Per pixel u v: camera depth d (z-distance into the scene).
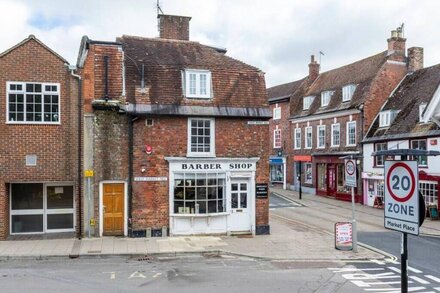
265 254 15.29
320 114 36.12
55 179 17.52
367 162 30.69
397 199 6.25
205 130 18.66
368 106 31.34
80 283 11.57
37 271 12.86
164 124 18.11
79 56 20.03
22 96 17.28
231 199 18.78
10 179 17.11
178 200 18.20
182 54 20.41
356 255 15.38
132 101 17.73
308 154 38.00
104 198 17.67
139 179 17.78
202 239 17.62
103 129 17.55
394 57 32.34
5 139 17.09
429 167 25.28
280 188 42.28
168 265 13.81
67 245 16.05
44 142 17.42
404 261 6.23
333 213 26.66
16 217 18.30
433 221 23.83
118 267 13.45
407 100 29.58
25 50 17.31
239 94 19.12
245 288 11.24
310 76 42.03
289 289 11.20
